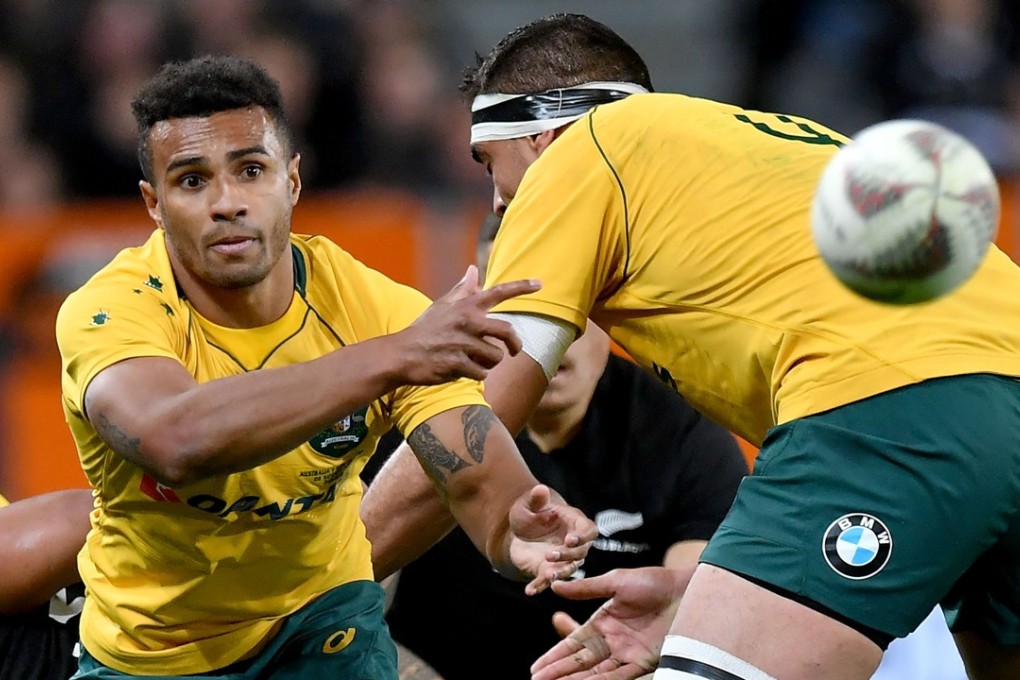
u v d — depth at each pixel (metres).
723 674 10.18
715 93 38.97
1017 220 26.86
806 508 10.36
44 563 12.59
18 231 26.19
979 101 33.69
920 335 10.47
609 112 11.73
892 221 9.23
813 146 11.32
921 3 34.22
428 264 26.80
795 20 34.44
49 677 13.08
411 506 12.55
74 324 10.76
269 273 10.98
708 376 11.36
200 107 10.80
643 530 14.13
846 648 10.25
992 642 11.34
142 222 26.55
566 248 11.36
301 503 11.22
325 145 32.41
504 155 13.11
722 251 10.95
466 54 36.12
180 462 9.76
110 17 32.88
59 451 25.94
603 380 14.30
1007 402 10.47
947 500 10.23
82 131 31.91
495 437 11.37
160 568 11.39
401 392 11.54
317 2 33.56
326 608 11.89
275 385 9.64
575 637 11.42
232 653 11.69
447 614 14.35
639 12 40.88
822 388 10.52
